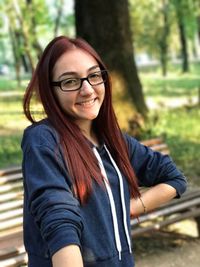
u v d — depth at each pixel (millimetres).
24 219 1735
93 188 1721
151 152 2109
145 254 4996
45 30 24375
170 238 5398
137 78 10062
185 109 15445
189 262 4820
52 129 1748
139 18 35406
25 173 1686
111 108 1933
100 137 1917
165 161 2096
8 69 56500
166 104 17844
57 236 1508
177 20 33469
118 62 9805
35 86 1834
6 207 4289
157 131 10906
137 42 36125
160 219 5410
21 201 4375
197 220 5320
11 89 29188
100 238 1708
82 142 1765
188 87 25781
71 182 1687
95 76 1842
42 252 1681
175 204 4984
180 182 2082
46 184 1610
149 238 5387
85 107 1813
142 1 35188
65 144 1729
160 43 36000
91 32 9766
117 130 1941
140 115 9820
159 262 4812
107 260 1715
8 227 4234
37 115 1882
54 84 1801
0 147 10688
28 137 1729
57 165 1673
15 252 3721
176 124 12508
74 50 1815
